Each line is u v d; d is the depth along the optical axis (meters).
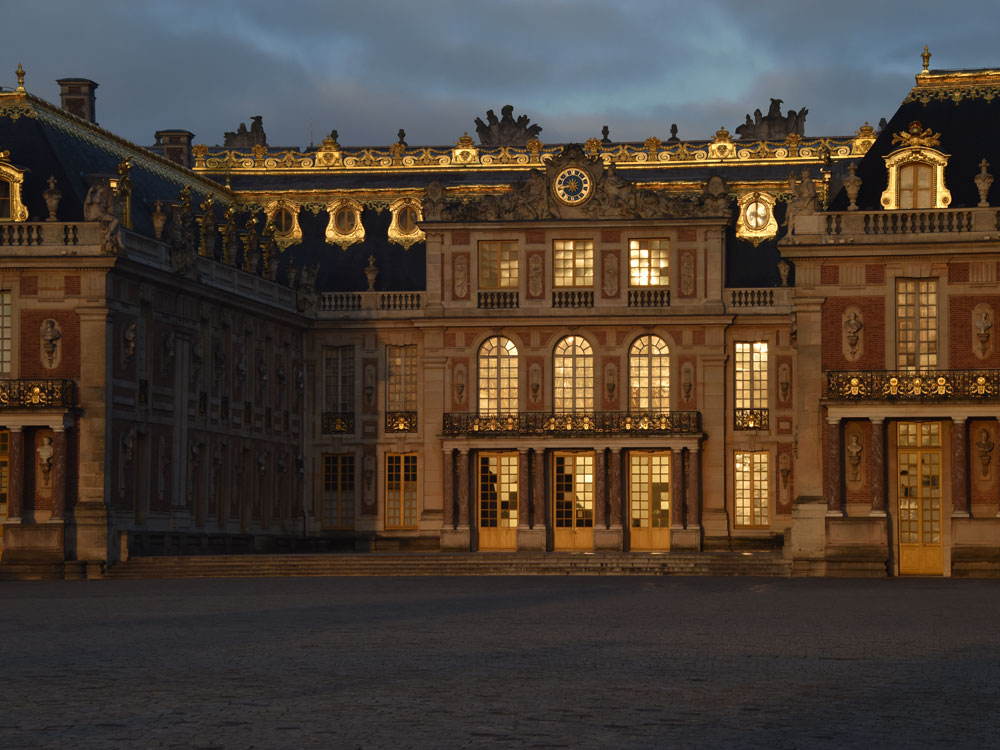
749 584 53.94
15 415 62.41
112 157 73.88
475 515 80.12
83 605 43.25
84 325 63.28
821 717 20.67
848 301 62.41
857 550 61.22
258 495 78.69
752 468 79.50
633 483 79.56
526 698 22.33
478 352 80.56
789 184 83.19
